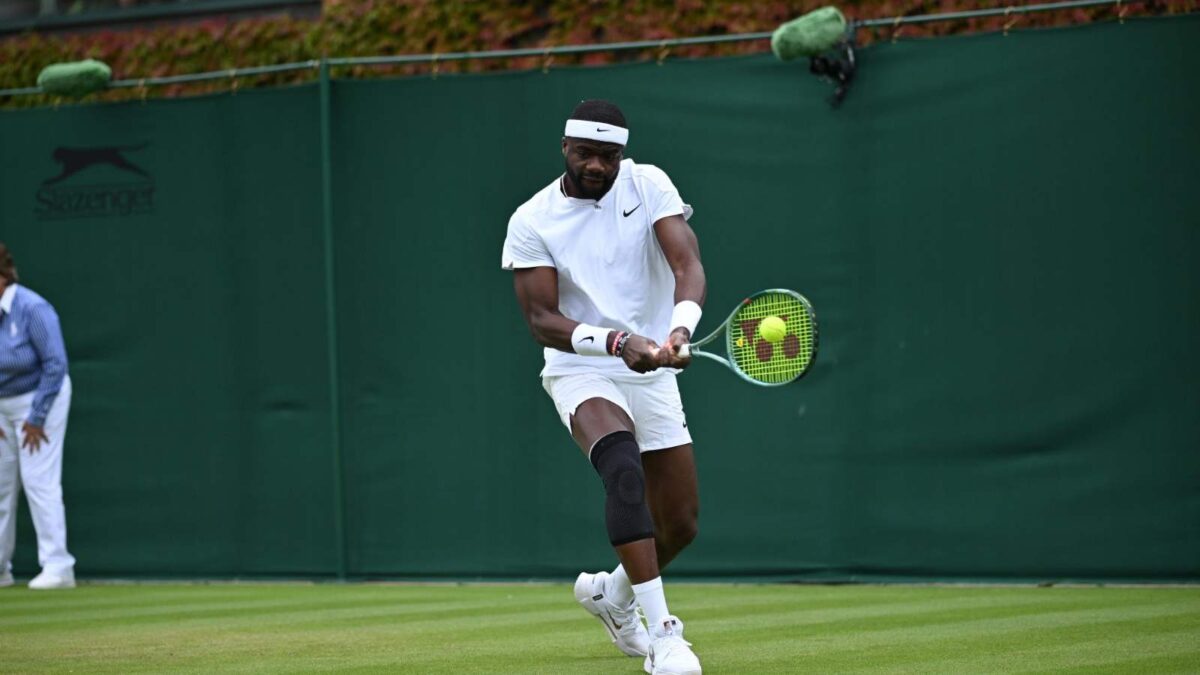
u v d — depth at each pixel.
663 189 16.38
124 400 30.55
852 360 26.31
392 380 28.83
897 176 26.08
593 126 15.73
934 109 25.88
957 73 25.77
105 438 30.64
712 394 27.06
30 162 31.20
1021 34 25.47
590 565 27.66
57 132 31.03
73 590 28.67
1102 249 25.06
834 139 26.39
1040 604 22.77
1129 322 24.92
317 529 29.27
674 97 27.25
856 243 26.28
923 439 25.92
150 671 16.97
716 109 27.03
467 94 28.42
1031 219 25.41
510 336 28.16
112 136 30.67
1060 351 25.25
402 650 18.56
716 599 24.45
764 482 26.77
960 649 17.75
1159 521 24.77
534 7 32.59
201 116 30.08
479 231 28.33
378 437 28.92
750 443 26.86
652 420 16.48
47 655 18.50
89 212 30.78
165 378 30.31
